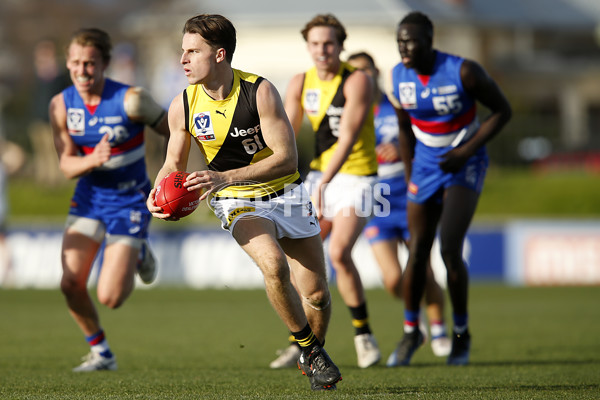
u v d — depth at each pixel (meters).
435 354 27.41
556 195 67.31
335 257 23.89
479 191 23.66
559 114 138.12
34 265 55.16
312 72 25.25
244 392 18.08
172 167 17.91
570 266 53.56
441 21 128.25
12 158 68.75
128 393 18.08
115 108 23.20
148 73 101.50
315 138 25.48
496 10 140.88
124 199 23.66
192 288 54.97
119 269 23.19
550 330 33.25
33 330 34.12
